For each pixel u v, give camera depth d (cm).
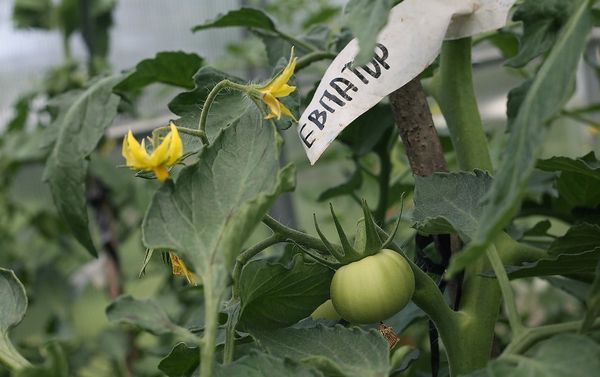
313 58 77
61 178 84
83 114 85
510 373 42
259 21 83
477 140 66
